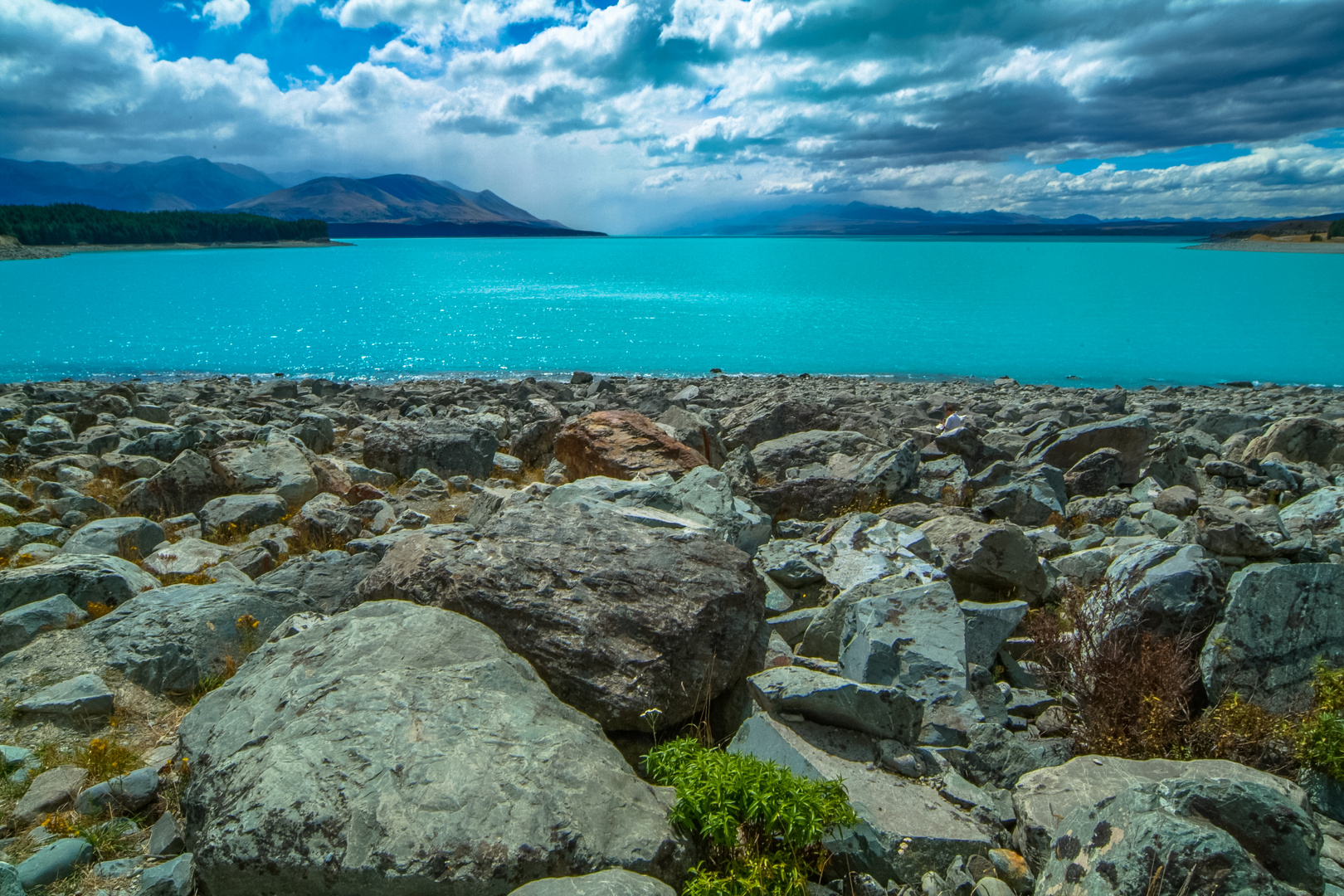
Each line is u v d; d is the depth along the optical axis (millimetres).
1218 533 7867
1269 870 3992
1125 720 5797
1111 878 3801
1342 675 5488
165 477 12281
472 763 4277
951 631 6469
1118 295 78750
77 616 7219
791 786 4434
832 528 10094
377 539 9984
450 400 25141
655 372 37375
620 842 4062
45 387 26781
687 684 5891
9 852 4621
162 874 4188
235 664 6676
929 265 146375
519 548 6656
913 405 21844
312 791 4059
